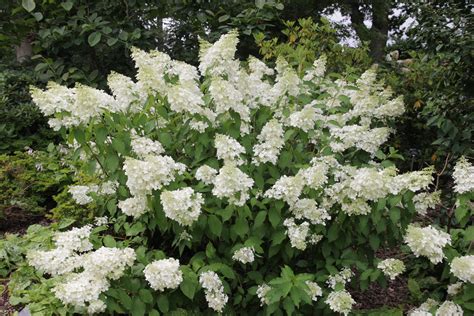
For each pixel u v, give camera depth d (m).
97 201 3.53
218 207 2.93
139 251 2.90
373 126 4.10
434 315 2.93
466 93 4.57
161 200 2.72
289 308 2.68
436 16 4.42
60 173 5.03
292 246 2.90
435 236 2.82
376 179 2.81
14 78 6.62
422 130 6.10
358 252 3.24
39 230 4.07
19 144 5.96
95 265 2.55
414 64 5.94
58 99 2.89
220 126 3.18
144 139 2.98
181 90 2.95
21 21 5.93
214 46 3.26
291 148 3.29
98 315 2.75
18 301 3.20
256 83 3.70
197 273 2.84
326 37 6.62
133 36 6.13
